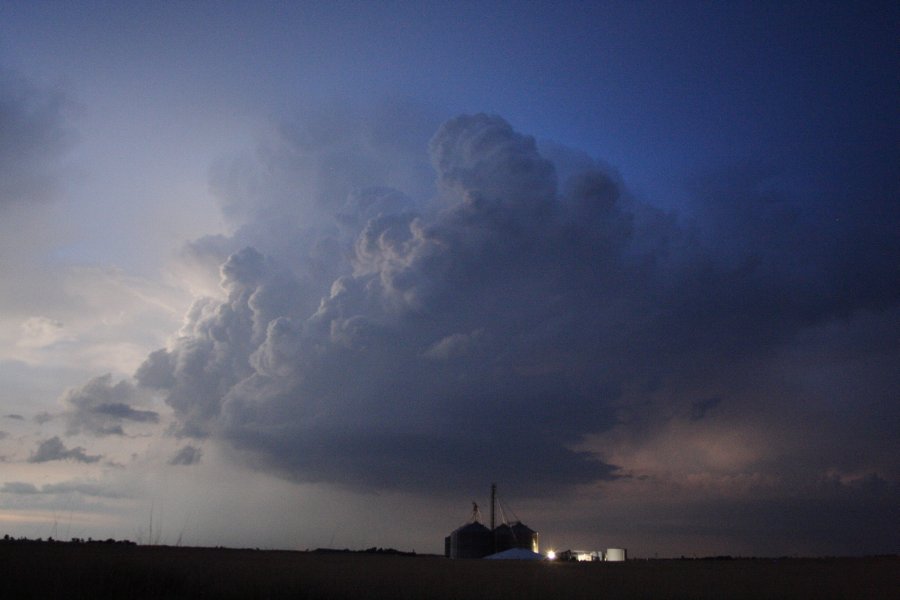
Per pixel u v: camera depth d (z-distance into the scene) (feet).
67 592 105.70
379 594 121.60
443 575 165.68
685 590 146.61
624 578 173.47
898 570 224.94
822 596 139.23
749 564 283.18
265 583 125.59
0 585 105.09
